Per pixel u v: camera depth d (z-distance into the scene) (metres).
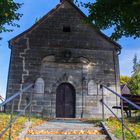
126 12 13.15
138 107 5.42
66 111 16.81
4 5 12.33
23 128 7.82
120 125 9.05
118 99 17.23
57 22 18.55
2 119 9.25
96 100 17.03
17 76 16.81
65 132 7.81
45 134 7.38
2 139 6.39
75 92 17.09
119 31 16.08
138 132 8.03
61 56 17.69
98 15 15.35
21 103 16.28
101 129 8.29
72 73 17.44
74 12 19.02
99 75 17.62
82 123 10.15
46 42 17.88
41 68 17.23
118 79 17.75
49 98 16.70
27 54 17.41
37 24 18.17
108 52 18.31
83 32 18.53
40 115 16.23
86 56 17.94
